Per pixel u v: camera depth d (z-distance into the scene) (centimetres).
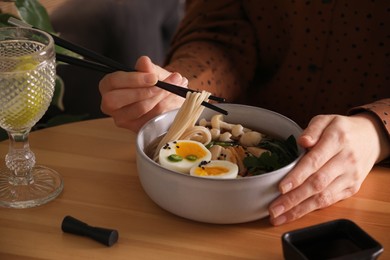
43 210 98
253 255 92
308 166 95
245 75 137
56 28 165
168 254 92
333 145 98
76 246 92
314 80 134
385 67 129
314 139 98
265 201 94
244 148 104
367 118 107
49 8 162
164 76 113
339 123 101
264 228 96
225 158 100
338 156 99
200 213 94
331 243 88
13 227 95
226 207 93
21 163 103
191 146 100
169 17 195
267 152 99
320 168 98
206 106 106
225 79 131
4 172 106
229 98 132
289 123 104
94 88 176
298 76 135
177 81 110
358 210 100
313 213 99
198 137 105
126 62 183
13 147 103
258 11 137
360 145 101
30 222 96
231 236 95
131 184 104
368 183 106
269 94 140
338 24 129
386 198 102
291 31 134
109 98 109
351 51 130
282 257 92
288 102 138
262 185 93
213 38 137
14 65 96
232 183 92
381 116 106
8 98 96
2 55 102
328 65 132
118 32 177
